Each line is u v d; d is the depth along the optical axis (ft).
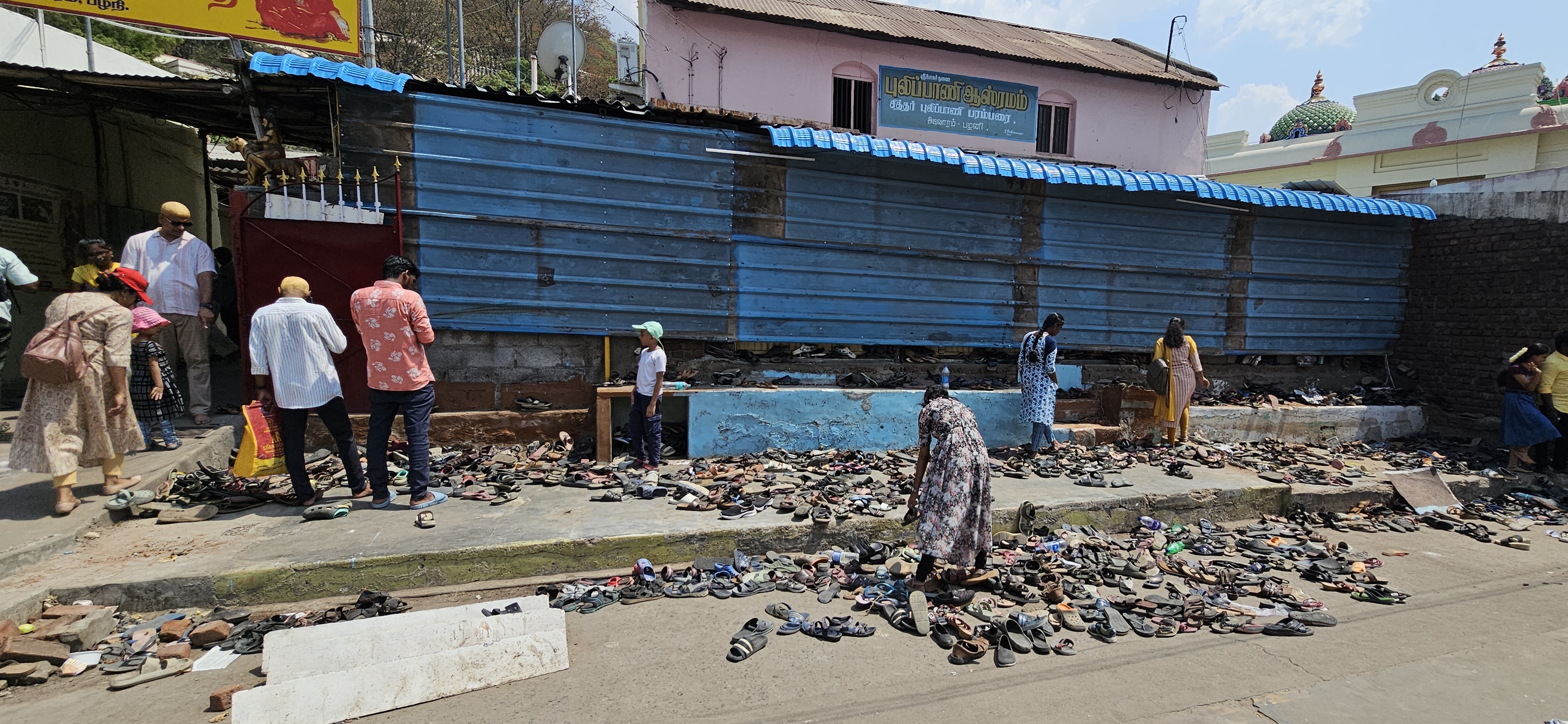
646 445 22.24
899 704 11.19
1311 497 23.61
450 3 34.37
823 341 28.04
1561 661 13.42
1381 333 37.68
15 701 10.83
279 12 24.47
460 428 23.12
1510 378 28.32
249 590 13.93
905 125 37.65
